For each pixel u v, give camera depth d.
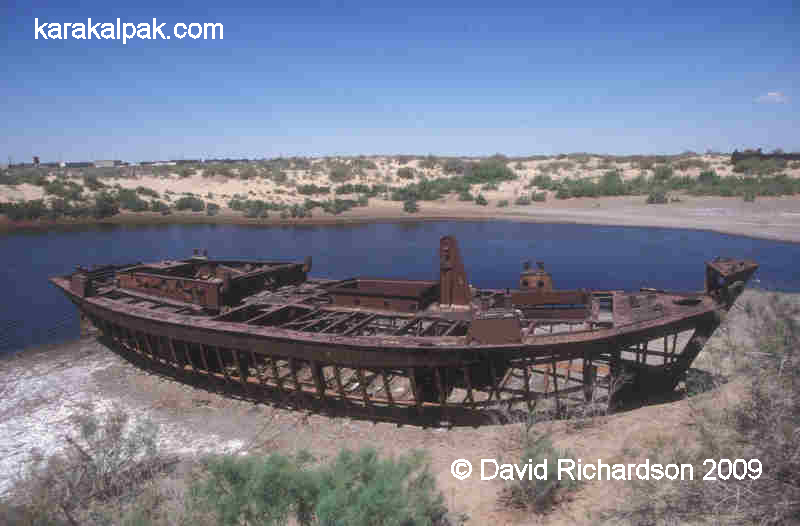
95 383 13.97
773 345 5.88
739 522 4.81
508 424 9.97
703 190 55.22
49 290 24.78
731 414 6.37
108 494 8.37
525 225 45.22
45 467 9.37
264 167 91.75
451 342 9.59
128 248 36.53
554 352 9.29
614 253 31.44
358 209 57.12
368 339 10.00
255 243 38.69
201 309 13.68
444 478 8.08
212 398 12.58
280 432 10.76
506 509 6.68
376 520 4.93
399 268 29.52
